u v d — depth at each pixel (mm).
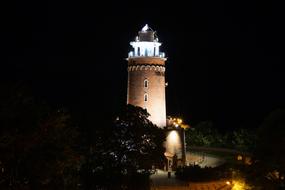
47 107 25406
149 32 93562
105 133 42625
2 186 22172
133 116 45938
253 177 38281
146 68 91125
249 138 88375
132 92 91812
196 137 97875
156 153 47156
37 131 23531
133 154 44188
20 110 23656
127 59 93125
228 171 58656
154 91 91188
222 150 87312
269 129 37844
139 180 42875
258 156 38031
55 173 24172
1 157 22141
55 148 24188
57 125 24750
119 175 39406
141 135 45875
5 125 22656
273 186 36969
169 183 60969
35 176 23047
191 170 63844
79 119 42562
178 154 79125
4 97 23531
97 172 38125
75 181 26969
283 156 36719
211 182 61344
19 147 22734
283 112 38375
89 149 39594
